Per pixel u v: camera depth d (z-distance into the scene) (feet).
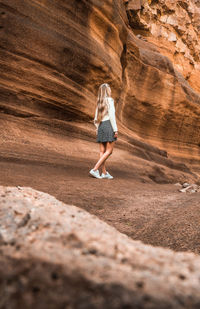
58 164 18.65
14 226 3.86
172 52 76.74
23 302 2.23
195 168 59.41
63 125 24.21
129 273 2.64
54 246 3.19
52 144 21.22
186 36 82.02
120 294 2.27
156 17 73.92
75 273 2.55
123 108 43.09
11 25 19.70
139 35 64.18
